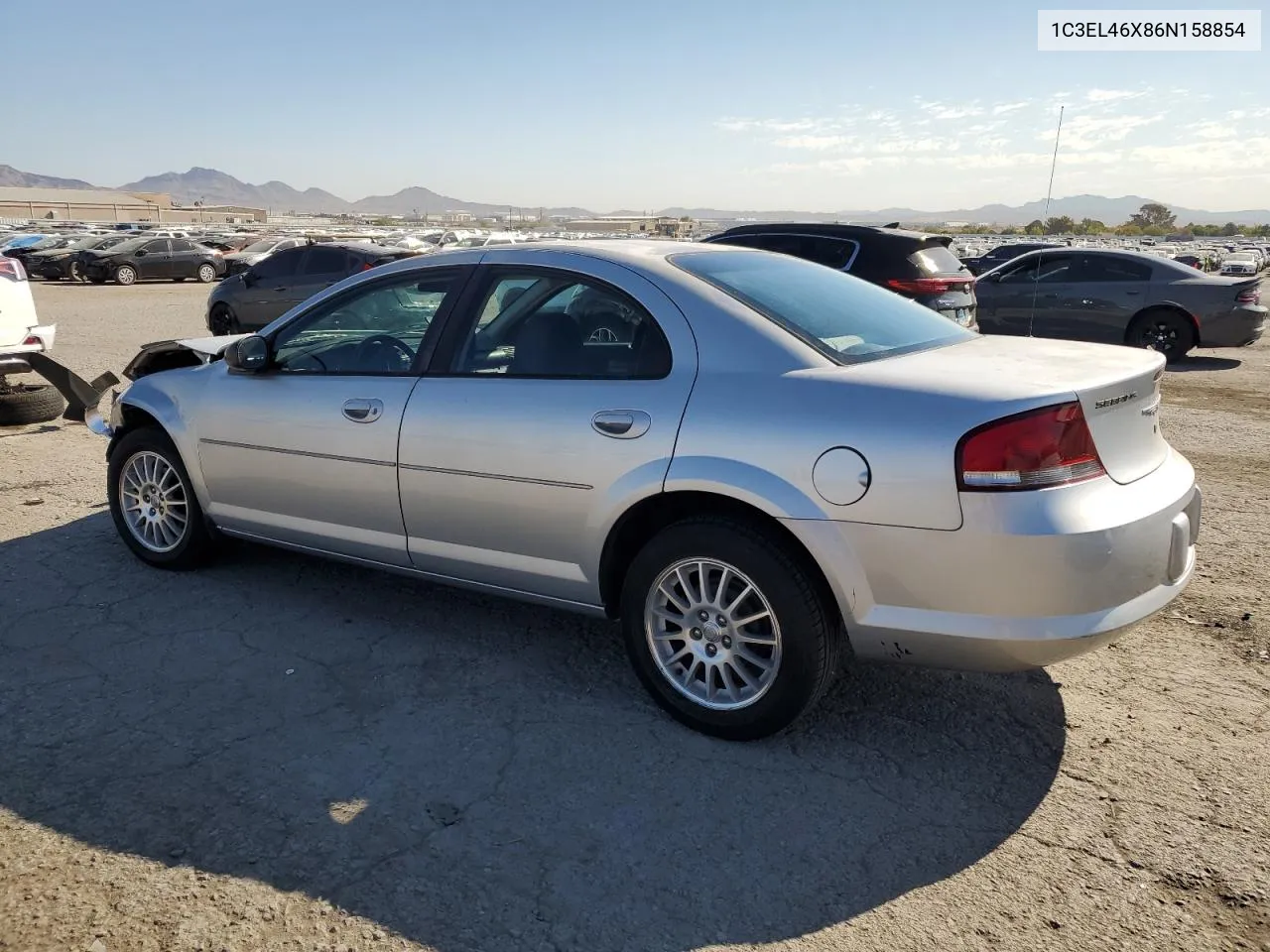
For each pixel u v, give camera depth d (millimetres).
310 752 3223
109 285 31922
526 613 4402
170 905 2479
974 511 2750
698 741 3303
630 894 2539
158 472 4855
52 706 3508
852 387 2996
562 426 3410
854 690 3648
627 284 3463
